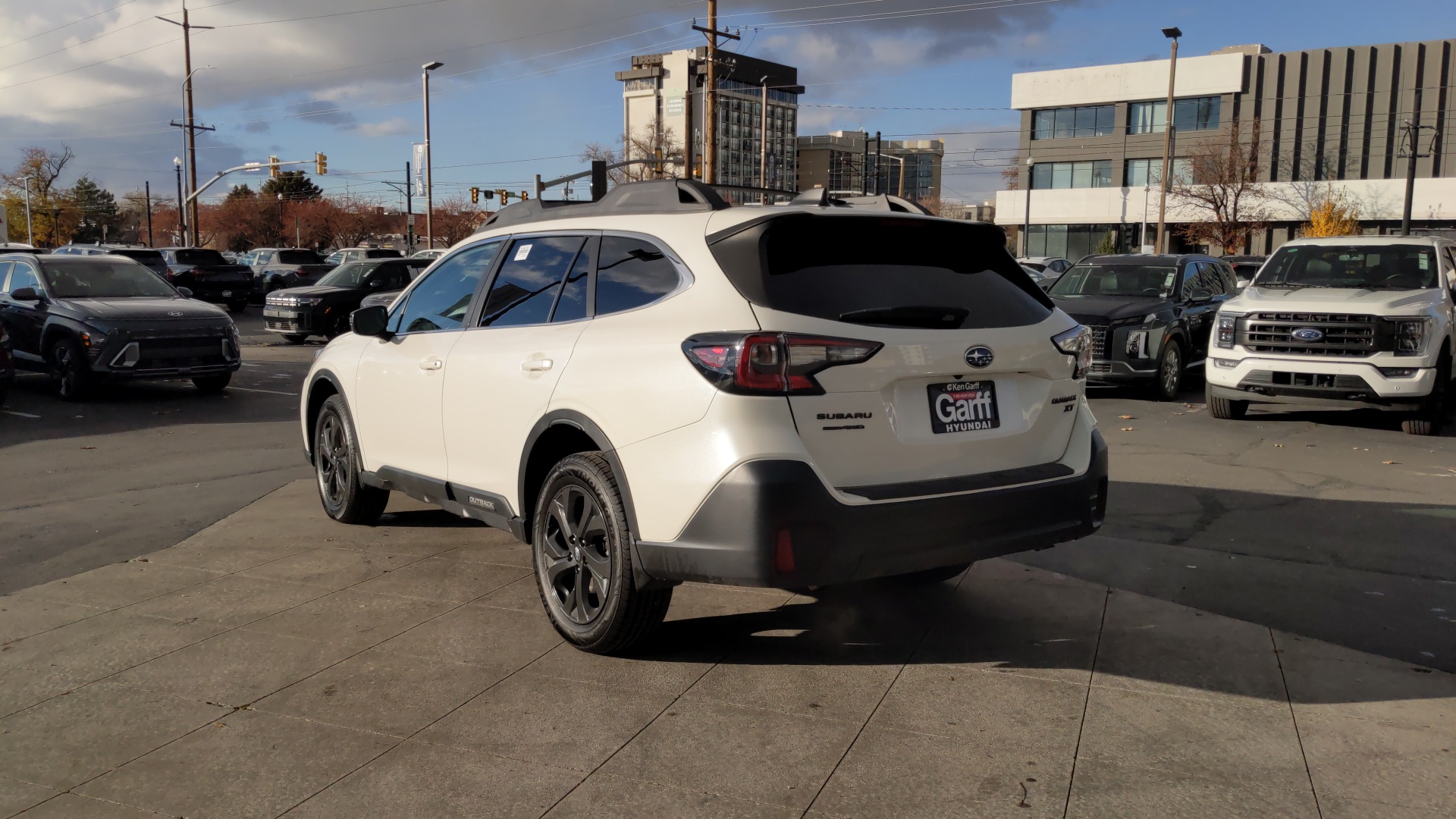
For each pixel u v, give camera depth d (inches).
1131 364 472.4
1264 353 390.0
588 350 152.5
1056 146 2539.4
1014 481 146.0
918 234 151.3
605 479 147.3
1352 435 378.6
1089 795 114.0
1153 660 153.8
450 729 131.1
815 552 129.8
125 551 218.2
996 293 154.9
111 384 543.2
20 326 492.1
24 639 163.3
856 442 134.4
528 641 162.2
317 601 182.2
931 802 112.8
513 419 167.8
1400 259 404.2
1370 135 2299.5
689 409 134.4
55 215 3646.7
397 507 256.8
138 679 147.3
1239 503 263.4
